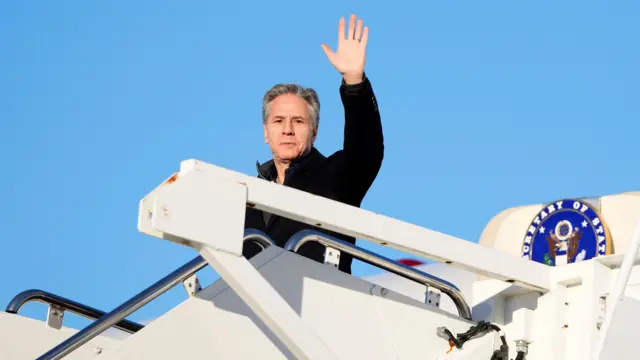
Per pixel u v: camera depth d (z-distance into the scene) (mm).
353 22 11547
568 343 10148
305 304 9875
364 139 11500
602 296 10094
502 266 10102
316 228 11625
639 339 9711
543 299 10273
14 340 12773
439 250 9812
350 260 11438
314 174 12031
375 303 10125
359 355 9945
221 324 9711
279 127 12352
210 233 8578
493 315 10625
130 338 9664
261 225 11836
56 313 12992
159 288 10102
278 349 9734
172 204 8461
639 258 10016
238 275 8641
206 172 8719
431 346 10250
